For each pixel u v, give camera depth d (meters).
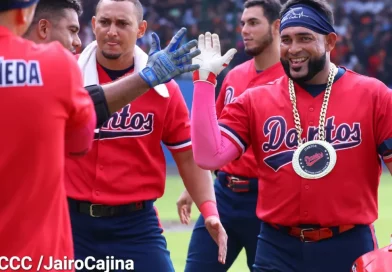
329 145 8.77
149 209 9.55
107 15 9.35
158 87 9.36
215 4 41.91
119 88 6.94
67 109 5.80
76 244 9.37
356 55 43.16
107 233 9.37
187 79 37.97
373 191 8.95
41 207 5.74
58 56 5.77
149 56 7.18
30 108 5.63
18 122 5.61
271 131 8.98
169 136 9.60
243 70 12.87
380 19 44.50
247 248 12.18
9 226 5.69
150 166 9.46
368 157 8.83
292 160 8.82
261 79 12.63
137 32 9.62
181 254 17.52
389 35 43.78
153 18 41.66
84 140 6.18
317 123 8.89
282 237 9.05
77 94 5.86
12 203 5.68
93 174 9.29
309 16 8.80
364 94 8.87
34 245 5.73
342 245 8.84
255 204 11.88
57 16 8.91
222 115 9.21
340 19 44.25
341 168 8.74
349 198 8.76
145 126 9.37
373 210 8.94
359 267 8.13
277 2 12.64
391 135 8.73
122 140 9.30
